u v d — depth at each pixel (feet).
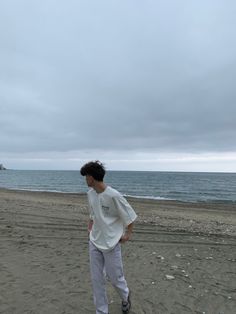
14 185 196.34
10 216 40.57
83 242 27.61
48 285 17.07
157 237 31.50
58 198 82.94
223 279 19.22
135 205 71.51
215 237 33.50
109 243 12.76
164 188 183.52
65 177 380.17
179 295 16.44
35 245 25.75
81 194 106.22
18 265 20.33
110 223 12.84
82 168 12.96
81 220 40.42
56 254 23.26
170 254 24.67
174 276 19.33
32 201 68.18
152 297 16.03
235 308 15.19
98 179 12.83
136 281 18.19
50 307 14.52
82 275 18.78
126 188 179.32
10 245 25.43
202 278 19.24
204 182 266.36
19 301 15.06
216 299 16.15
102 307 13.12
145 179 326.24
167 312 14.47
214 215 59.16
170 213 58.85
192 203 85.81
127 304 13.78
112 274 13.07
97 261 13.07
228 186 209.26
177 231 36.09
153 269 20.53
